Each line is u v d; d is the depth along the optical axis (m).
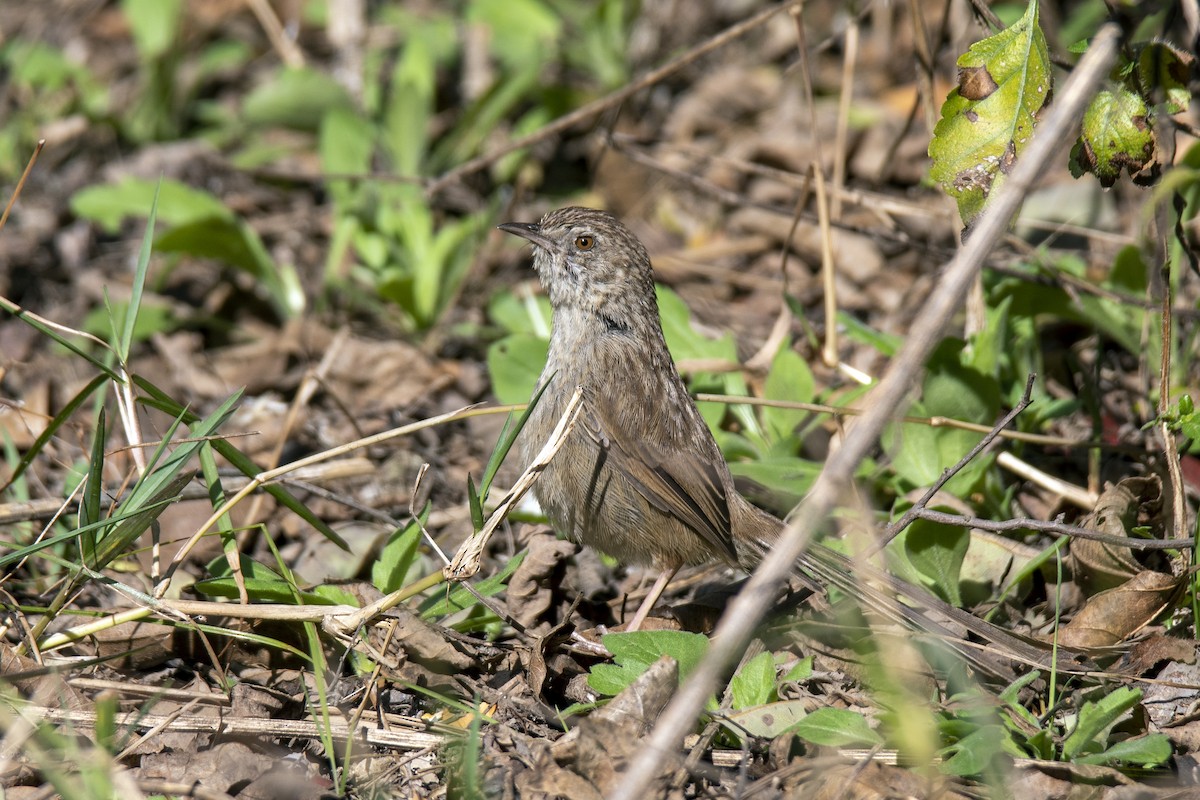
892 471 10.87
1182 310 10.55
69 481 10.02
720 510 9.90
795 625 8.98
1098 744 7.45
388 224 14.65
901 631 8.93
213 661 8.16
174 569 8.41
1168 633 8.79
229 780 7.28
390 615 8.42
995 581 9.71
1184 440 9.82
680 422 10.18
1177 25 11.06
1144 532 9.20
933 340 5.86
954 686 8.36
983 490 10.40
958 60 7.93
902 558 9.59
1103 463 11.02
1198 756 7.68
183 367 13.36
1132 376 12.18
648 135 16.97
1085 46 8.34
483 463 12.08
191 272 15.02
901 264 14.50
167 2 17.23
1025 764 7.18
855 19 12.52
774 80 17.48
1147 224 10.09
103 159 16.64
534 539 10.09
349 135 14.88
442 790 7.38
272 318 14.57
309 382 11.91
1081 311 11.12
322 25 19.12
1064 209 13.77
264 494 10.80
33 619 8.84
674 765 7.04
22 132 16.62
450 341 13.91
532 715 7.98
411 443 12.26
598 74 17.23
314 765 7.59
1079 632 8.84
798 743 7.47
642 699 7.46
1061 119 6.18
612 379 10.09
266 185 16.52
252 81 18.47
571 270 10.42
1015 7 15.50
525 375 11.42
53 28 19.36
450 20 18.73
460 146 15.99
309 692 8.27
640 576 10.84
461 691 8.28
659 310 12.13
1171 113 8.20
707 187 13.09
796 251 15.17
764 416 11.34
